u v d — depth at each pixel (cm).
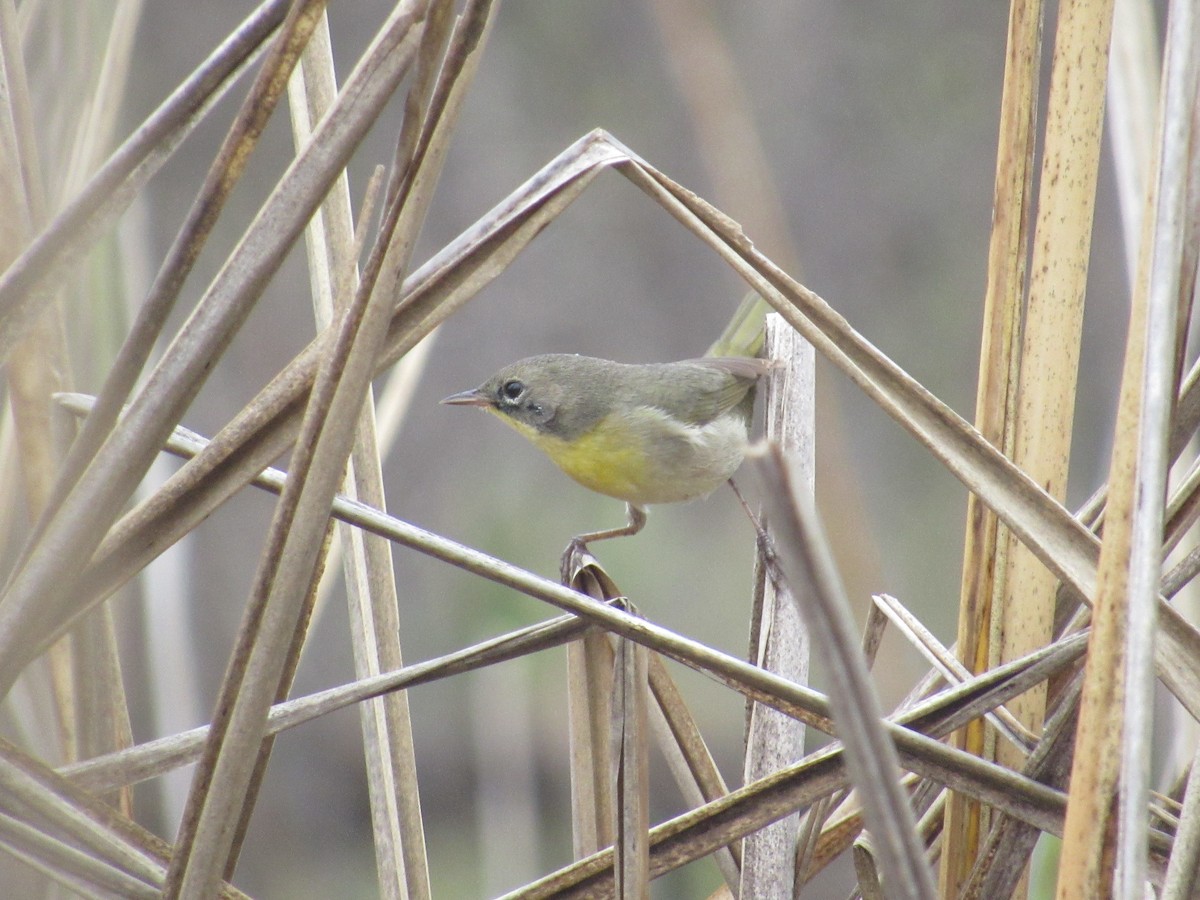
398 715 441
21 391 440
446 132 355
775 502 253
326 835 480
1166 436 330
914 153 573
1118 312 533
